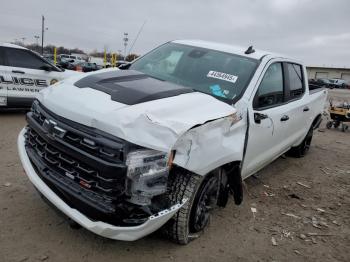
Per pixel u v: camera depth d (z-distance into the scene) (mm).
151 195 2756
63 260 3057
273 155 5238
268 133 4492
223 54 4586
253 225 4152
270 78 4621
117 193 2695
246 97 3980
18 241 3223
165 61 4633
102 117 2807
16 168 4840
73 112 2959
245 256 3516
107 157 2727
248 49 4711
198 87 4125
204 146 3078
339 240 4129
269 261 3508
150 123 2771
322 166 7156
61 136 2965
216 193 3648
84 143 2834
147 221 2734
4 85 8055
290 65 5469
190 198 3121
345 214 4879
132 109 2885
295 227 4277
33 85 8422
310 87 7246
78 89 3328
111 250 3264
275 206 4797
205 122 3072
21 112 8938
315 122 7395
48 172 3090
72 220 3051
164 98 3201
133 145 2686
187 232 3336
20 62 8258
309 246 3904
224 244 3645
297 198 5207
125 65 4828
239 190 3832
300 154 7418
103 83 3416
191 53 4652
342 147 9312
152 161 2723
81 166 2855
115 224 2746
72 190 2869
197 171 3031
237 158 3584
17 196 4020
